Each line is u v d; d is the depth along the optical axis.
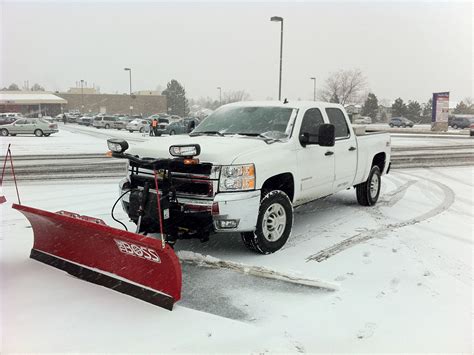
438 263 5.44
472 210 8.51
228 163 5.17
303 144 6.24
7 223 7.31
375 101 82.31
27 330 3.79
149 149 5.62
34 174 13.41
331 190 7.15
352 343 3.59
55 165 15.73
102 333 3.74
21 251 5.79
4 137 33.09
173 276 4.08
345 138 7.46
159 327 3.84
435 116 46.28
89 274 4.79
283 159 5.79
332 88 72.06
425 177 13.03
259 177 5.36
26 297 4.39
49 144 25.86
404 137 35.31
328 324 3.90
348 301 4.36
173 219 5.25
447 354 3.45
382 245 6.13
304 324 3.90
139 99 109.00
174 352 3.46
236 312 4.14
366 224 7.30
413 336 3.70
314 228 7.02
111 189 10.77
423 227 7.15
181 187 5.36
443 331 3.78
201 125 6.97
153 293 4.25
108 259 4.66
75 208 8.50
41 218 5.02
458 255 5.75
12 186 11.16
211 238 6.48
